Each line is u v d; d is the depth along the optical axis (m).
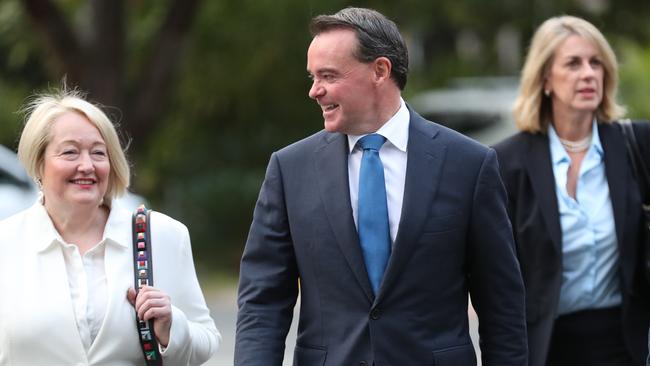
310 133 34.69
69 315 8.56
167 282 8.88
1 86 38.28
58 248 8.72
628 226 10.78
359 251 8.64
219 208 34.69
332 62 8.55
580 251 10.77
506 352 8.83
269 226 9.04
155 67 29.09
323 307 8.77
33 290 8.62
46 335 8.53
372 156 8.74
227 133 34.84
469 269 8.93
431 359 8.59
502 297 8.83
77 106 8.72
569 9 38.19
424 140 8.81
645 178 11.01
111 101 28.42
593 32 11.12
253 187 34.50
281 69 33.69
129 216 8.96
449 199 8.70
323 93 8.61
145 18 33.62
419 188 8.66
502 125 29.83
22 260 8.70
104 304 8.66
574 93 10.99
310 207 8.84
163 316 8.54
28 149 8.68
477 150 8.87
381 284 8.56
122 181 8.92
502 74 42.28
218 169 34.97
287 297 9.11
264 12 32.94
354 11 8.67
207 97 34.19
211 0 32.81
